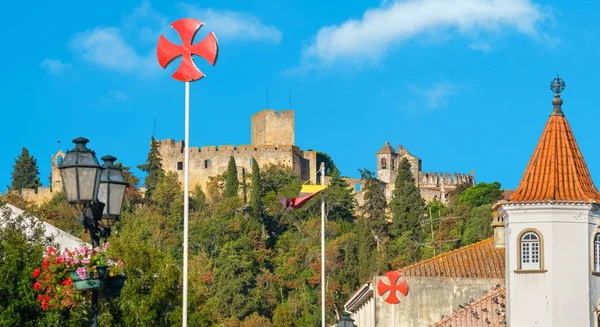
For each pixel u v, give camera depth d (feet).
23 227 217.15
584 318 220.84
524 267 224.12
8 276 184.55
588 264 222.28
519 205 224.12
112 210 147.95
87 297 171.94
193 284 260.62
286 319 560.20
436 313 252.01
